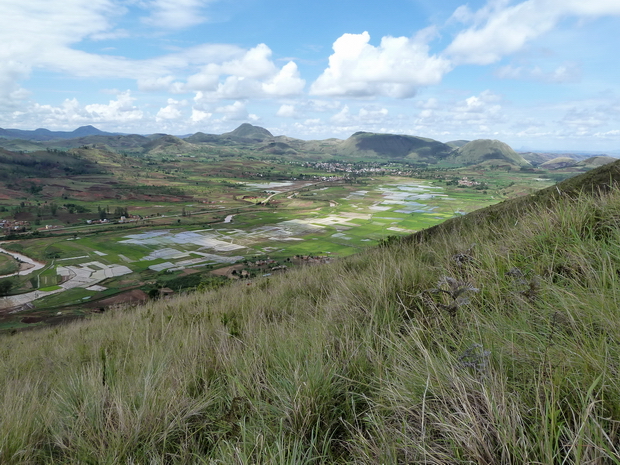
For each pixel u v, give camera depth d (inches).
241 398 88.8
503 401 50.3
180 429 84.4
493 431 49.7
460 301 91.0
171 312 279.0
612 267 78.5
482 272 115.6
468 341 76.2
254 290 301.3
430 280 126.4
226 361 113.2
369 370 87.4
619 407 46.5
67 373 159.3
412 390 67.3
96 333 295.9
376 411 67.8
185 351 139.1
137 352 161.2
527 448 45.5
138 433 81.7
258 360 105.6
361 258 281.7
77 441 83.9
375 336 99.0
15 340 458.0
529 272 102.4
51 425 96.8
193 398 97.2
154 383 100.0
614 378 49.3
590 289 73.4
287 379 86.9
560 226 122.7
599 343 55.1
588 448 40.5
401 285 128.0
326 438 68.3
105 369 120.4
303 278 279.6
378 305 122.3
